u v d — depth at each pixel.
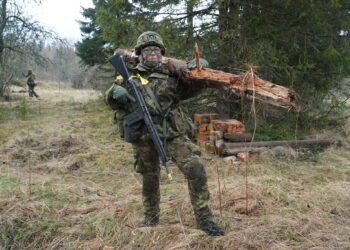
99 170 6.56
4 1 15.88
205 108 9.22
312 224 4.14
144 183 4.11
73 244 3.91
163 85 3.72
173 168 6.46
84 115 12.31
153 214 4.18
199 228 3.94
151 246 3.74
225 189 5.08
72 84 35.78
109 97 3.70
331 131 8.92
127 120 3.70
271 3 8.09
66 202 4.91
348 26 8.48
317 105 9.32
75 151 7.63
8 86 19.16
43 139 8.48
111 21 9.16
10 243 4.01
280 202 4.73
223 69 8.53
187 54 8.53
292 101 3.54
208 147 7.22
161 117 3.71
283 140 7.81
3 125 10.62
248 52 7.92
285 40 8.34
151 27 8.82
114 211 4.54
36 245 3.98
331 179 5.92
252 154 6.92
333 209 4.63
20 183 5.57
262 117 8.70
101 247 3.85
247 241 3.69
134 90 3.67
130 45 8.87
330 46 8.05
